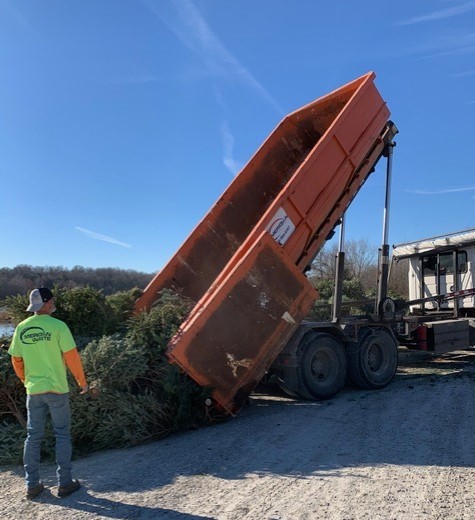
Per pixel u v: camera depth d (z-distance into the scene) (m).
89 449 5.96
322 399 7.99
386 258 9.29
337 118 8.14
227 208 9.02
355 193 8.84
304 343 7.90
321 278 20.36
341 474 4.73
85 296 7.86
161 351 6.43
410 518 3.79
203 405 6.46
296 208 7.55
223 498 4.31
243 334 6.68
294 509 4.02
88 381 5.87
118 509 4.22
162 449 5.72
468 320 11.32
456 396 7.82
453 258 12.08
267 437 5.99
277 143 9.46
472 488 4.30
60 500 4.50
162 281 8.62
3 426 6.15
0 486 5.01
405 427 6.20
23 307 7.61
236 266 6.67
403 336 10.65
